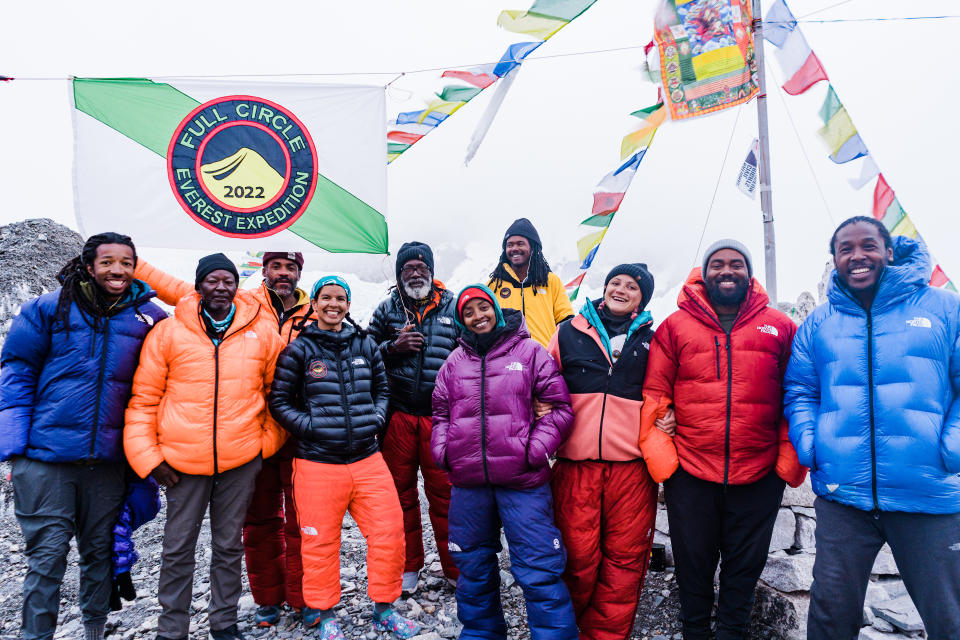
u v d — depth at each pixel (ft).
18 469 8.87
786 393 8.64
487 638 9.44
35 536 8.77
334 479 9.85
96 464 9.20
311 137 11.61
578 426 9.52
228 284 9.70
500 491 9.35
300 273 12.23
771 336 8.79
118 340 9.36
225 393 9.46
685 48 12.26
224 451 9.34
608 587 9.40
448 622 10.69
